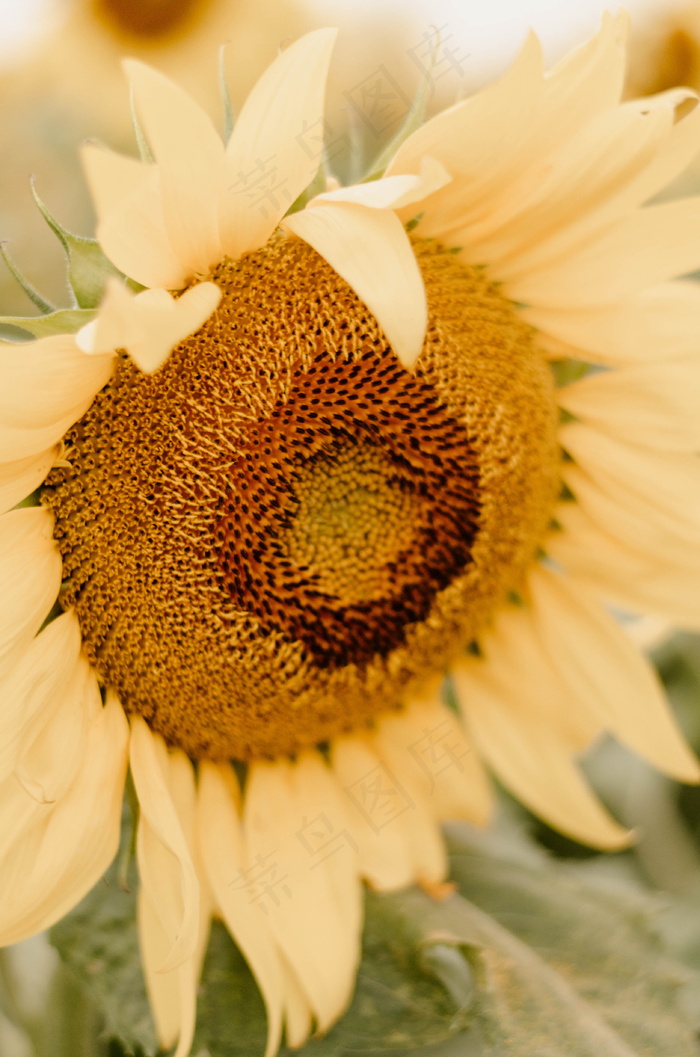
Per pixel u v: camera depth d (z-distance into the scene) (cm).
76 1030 59
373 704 61
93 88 85
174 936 54
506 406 58
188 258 53
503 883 63
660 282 57
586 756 75
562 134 54
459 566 60
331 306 55
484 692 63
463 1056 61
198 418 55
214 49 89
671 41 82
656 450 60
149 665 56
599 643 62
